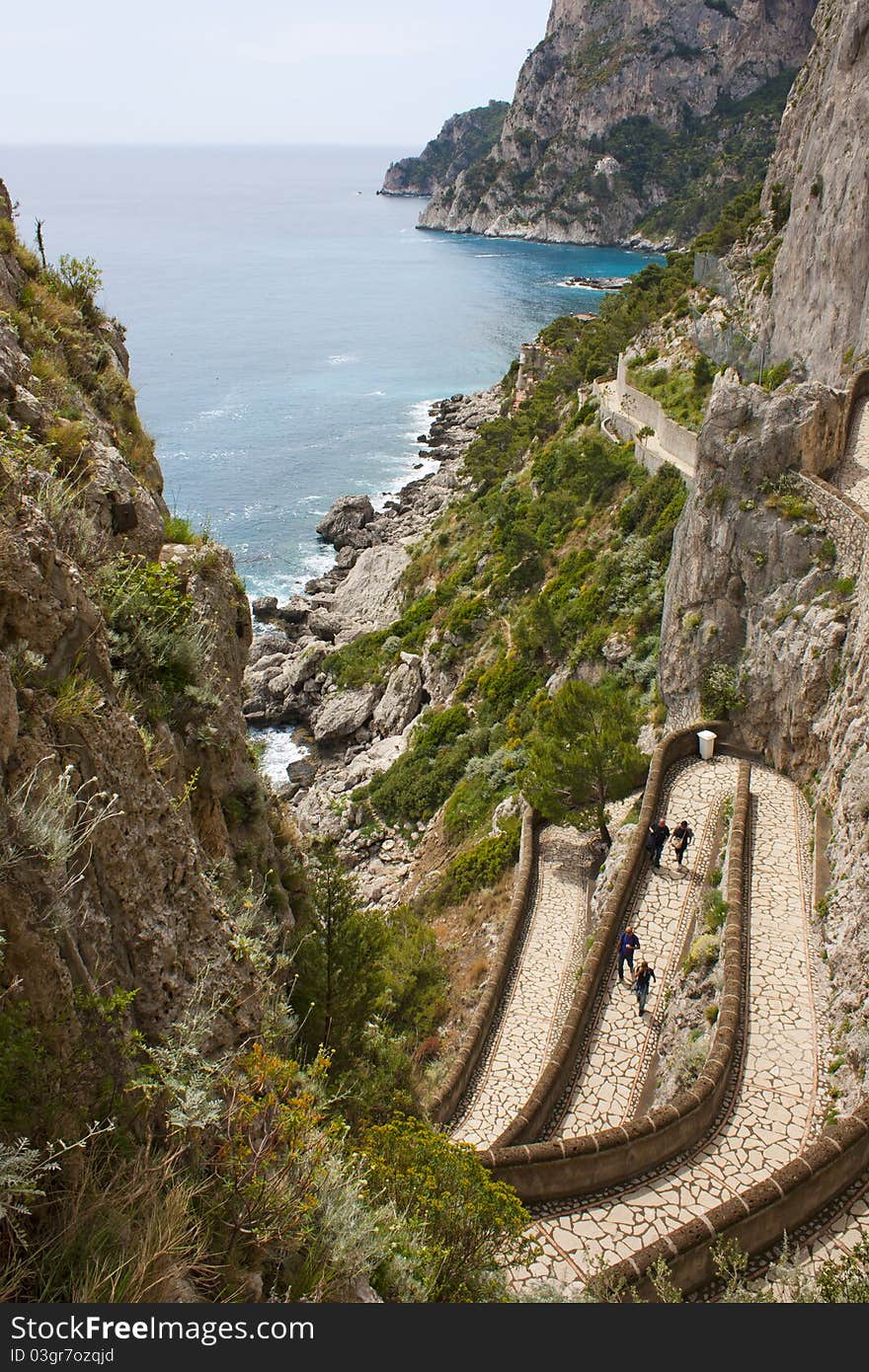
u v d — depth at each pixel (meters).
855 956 16.88
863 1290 9.54
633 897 22.42
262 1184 6.09
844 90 48.94
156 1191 5.41
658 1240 12.00
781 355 52.28
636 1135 14.20
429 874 39.50
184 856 7.51
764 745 27.31
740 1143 14.80
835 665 24.31
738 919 19.41
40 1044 5.32
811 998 17.69
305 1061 10.76
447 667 55.81
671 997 19.52
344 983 13.59
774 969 18.44
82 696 6.49
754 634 28.00
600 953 20.55
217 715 10.61
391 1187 9.30
